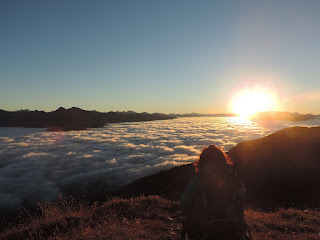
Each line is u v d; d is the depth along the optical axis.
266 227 6.31
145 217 7.59
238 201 2.14
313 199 29.03
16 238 6.41
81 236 5.55
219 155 2.35
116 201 9.18
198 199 2.17
